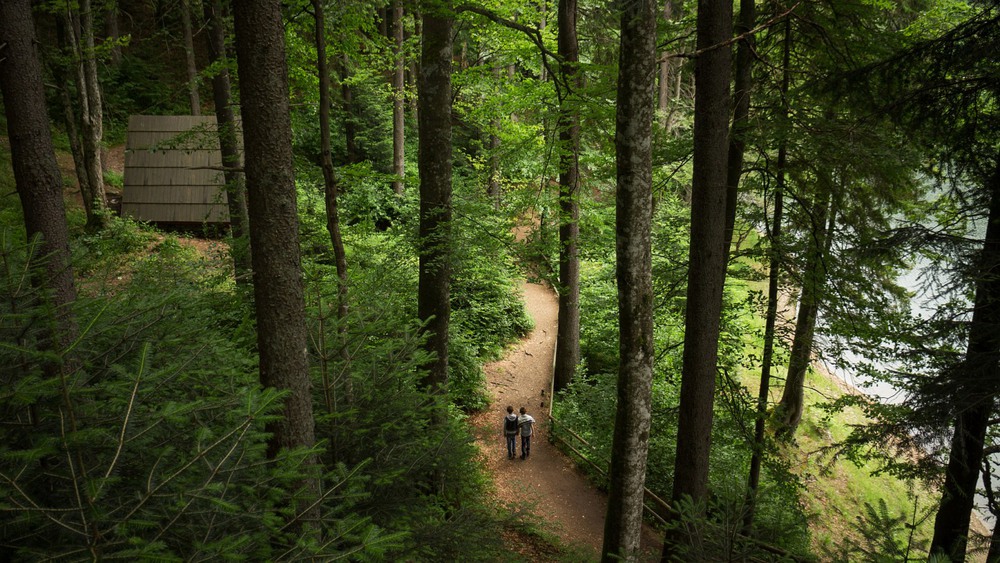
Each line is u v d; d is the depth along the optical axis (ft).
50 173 15.90
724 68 22.86
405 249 35.99
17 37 15.14
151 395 10.63
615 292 57.82
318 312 16.58
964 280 21.01
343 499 13.79
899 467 24.71
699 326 24.72
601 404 44.16
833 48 26.81
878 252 23.50
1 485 7.88
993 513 22.20
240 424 9.72
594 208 45.11
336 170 28.60
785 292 36.50
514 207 39.91
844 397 27.84
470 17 29.25
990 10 20.16
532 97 35.78
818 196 28.91
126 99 78.59
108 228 51.96
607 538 22.24
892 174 25.14
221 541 8.98
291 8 24.38
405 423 16.92
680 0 48.39
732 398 31.53
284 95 13.46
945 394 21.52
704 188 23.79
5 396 8.04
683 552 17.37
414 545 14.99
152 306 11.95
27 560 8.34
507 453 41.32
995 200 21.62
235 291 27.86
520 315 61.67
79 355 11.18
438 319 29.91
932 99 21.61
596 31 41.63
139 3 86.79
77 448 8.39
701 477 25.77
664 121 68.90
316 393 16.85
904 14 37.24
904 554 14.84
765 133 26.25
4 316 8.82
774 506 31.53
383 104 76.54
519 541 29.99
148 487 8.68
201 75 31.27
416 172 74.54
